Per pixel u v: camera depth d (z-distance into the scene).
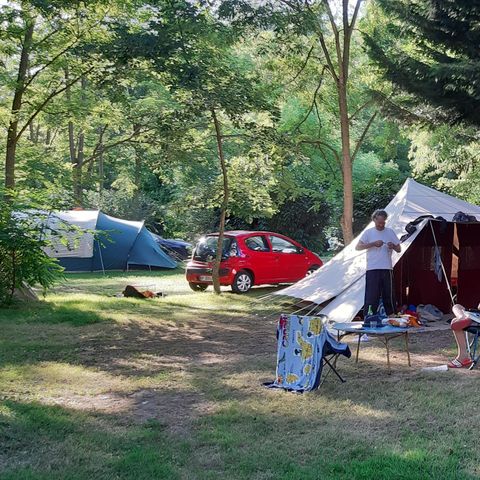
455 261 12.12
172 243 28.47
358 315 10.76
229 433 5.32
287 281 16.92
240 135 14.94
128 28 13.47
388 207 12.24
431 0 11.41
